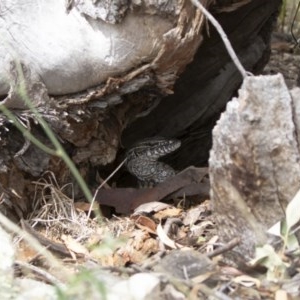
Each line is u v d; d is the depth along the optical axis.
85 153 6.99
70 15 6.22
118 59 6.30
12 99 6.35
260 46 8.87
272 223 5.24
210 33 8.04
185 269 5.11
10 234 6.35
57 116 6.54
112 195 7.25
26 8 6.25
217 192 5.36
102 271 5.22
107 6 6.03
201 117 8.62
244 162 5.16
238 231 5.34
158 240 6.49
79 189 7.13
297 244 5.19
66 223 6.77
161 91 6.88
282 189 5.16
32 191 6.88
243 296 4.99
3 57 6.29
